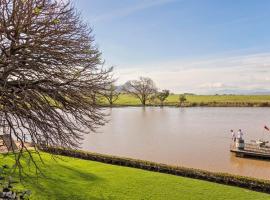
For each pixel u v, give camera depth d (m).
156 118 73.88
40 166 19.33
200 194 15.67
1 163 18.02
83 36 11.25
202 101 129.88
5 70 9.25
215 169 25.67
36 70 9.70
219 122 63.47
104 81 11.62
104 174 18.92
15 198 9.41
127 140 41.38
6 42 9.73
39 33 9.96
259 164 27.31
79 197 14.63
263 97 149.25
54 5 10.68
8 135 10.34
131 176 18.64
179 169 20.03
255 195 15.86
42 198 14.13
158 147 35.91
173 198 14.98
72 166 20.55
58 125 10.30
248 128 53.38
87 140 41.47
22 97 9.61
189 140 40.88
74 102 10.90
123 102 137.12
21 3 9.57
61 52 10.24
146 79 126.50
